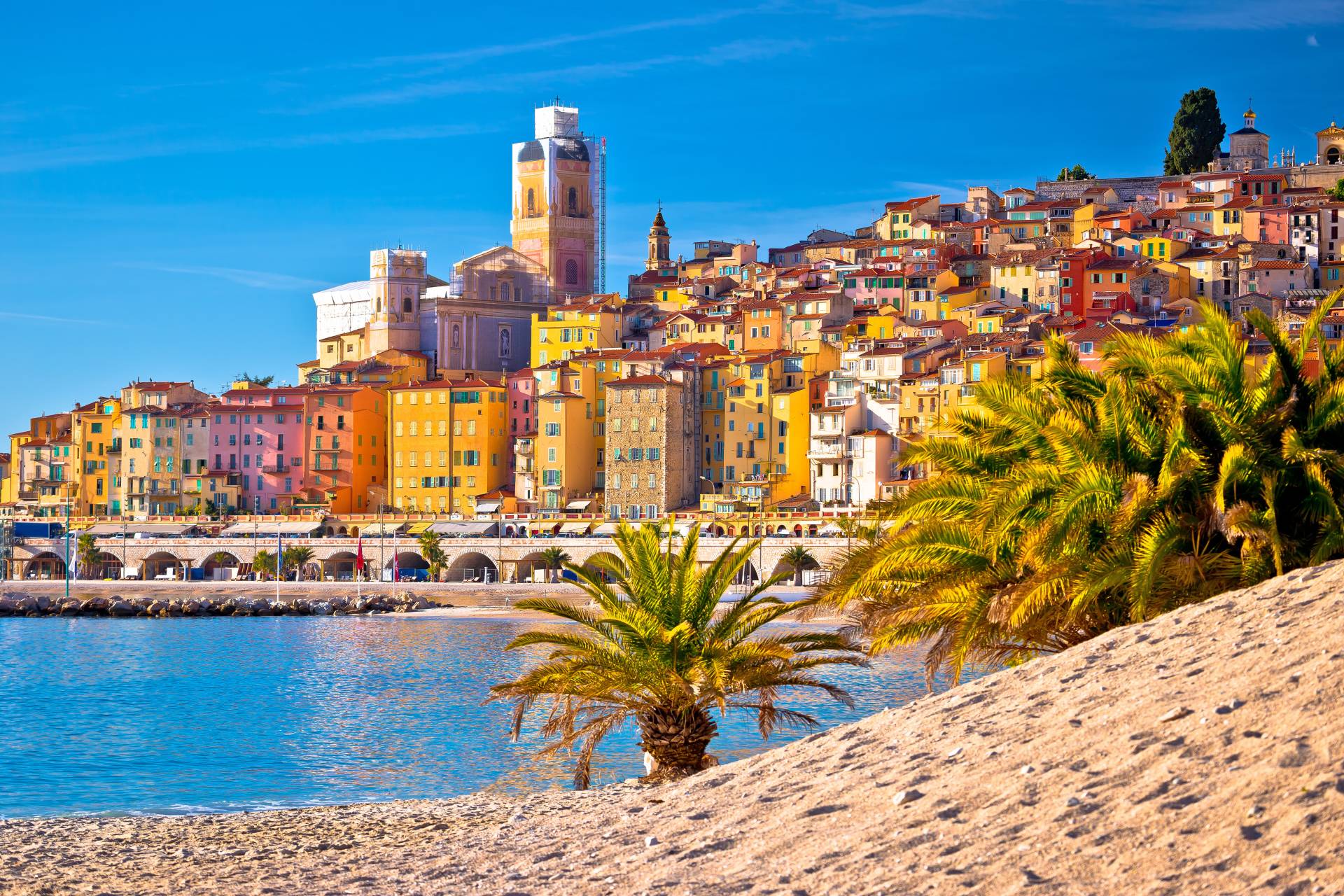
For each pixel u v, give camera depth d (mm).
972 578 40594
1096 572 36531
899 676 92812
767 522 191875
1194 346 39594
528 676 49000
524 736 77188
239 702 95188
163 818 49094
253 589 197875
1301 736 20656
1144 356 40781
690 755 47906
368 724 83812
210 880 33625
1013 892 19281
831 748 29906
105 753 75000
